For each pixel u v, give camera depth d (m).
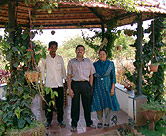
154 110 3.60
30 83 3.11
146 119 3.95
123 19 4.98
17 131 2.80
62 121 3.90
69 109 5.06
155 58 4.21
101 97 3.65
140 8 3.67
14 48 2.91
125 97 4.77
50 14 5.19
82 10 4.97
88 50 9.17
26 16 5.25
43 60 3.70
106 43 5.37
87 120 3.81
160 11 3.69
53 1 2.78
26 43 3.07
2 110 2.96
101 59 3.73
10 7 3.02
